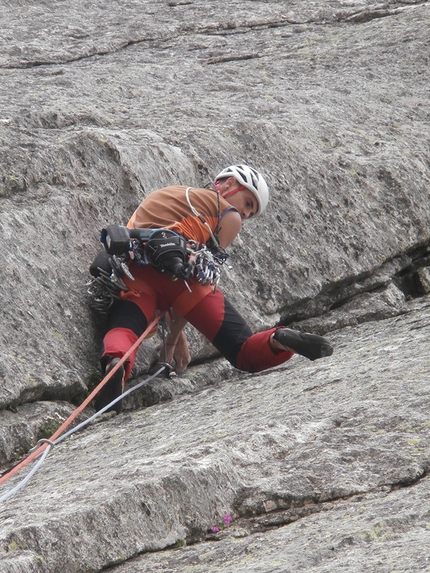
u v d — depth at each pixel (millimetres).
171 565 9648
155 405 17453
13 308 16562
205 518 10539
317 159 25094
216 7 39875
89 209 19438
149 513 10250
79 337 17344
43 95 25531
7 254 17172
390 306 23344
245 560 9430
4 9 38125
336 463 11219
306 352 16312
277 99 28156
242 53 34438
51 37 34844
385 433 11875
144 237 16891
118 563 9773
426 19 37438
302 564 8812
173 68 31578
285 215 23031
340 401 13695
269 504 10734
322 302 22750
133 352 16344
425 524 9430
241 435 12156
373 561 8578
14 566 8945
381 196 25359
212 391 17438
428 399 12773
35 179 19328
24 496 11617
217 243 17547
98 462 12945
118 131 22344
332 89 30094
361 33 36875
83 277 18344
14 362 15758
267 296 21156
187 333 19484
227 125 24344
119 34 35875
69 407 16328
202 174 22406
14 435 15109
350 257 23453
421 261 25781
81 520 9812
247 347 17047
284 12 39312
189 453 11586
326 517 10141
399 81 32062
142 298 17031
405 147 27547
